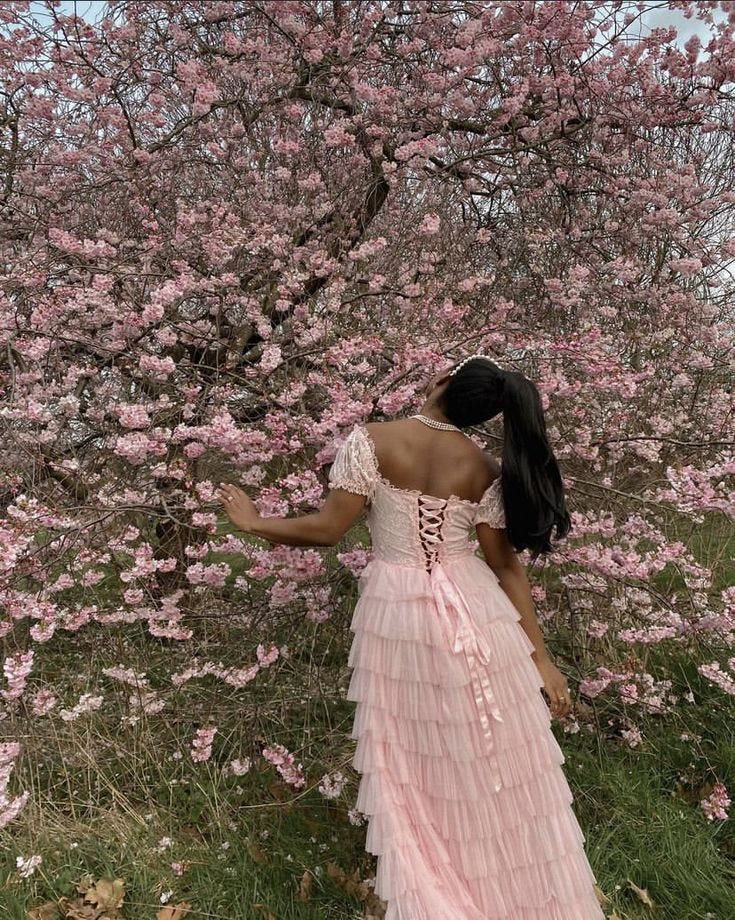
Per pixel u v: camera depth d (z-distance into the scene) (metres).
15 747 2.01
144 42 3.71
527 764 1.57
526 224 3.76
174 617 2.43
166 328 2.62
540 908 1.55
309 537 1.63
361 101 3.74
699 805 2.31
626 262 3.48
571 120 3.95
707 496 2.42
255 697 2.53
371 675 1.61
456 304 3.27
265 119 3.71
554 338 3.02
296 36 3.50
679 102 3.80
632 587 2.61
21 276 2.58
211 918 1.87
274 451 2.31
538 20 3.56
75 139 3.69
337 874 1.97
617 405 3.05
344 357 2.36
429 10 3.78
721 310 3.89
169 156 3.49
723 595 2.37
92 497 2.53
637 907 1.94
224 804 2.22
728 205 3.84
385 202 3.90
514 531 1.62
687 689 2.84
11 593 2.26
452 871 1.56
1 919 1.82
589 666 2.76
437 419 1.64
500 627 1.59
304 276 2.89
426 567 1.60
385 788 1.58
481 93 4.01
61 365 2.77
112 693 2.69
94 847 2.04
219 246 2.86
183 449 2.51
